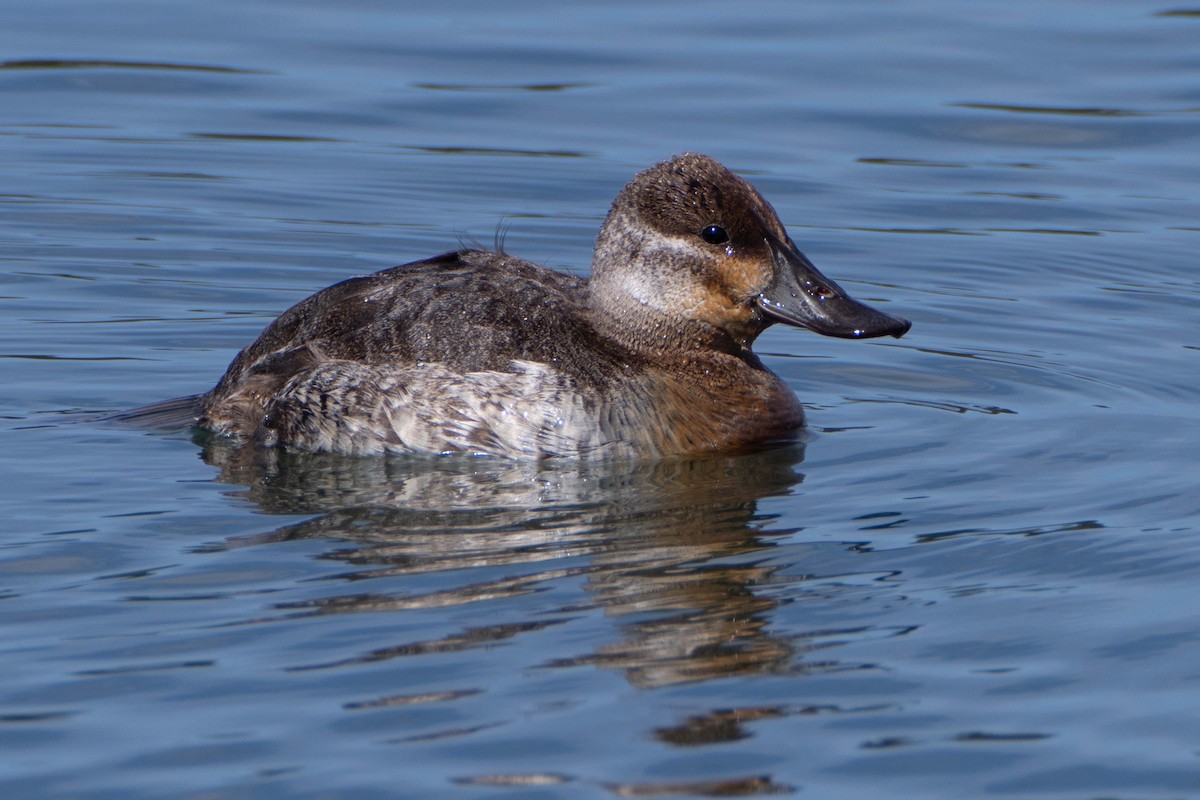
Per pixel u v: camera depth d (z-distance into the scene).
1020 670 7.54
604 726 6.95
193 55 19.27
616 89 18.45
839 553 8.97
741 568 8.73
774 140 17.39
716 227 10.81
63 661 7.51
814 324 10.75
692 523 9.45
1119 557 8.89
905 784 6.55
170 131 17.59
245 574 8.55
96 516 9.41
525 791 6.45
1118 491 9.97
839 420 11.62
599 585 8.45
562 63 19.11
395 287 11.11
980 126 17.80
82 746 6.77
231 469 10.33
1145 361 12.86
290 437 10.79
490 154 17.16
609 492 9.98
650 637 7.80
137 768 6.60
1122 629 7.96
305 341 10.99
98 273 14.59
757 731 6.94
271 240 15.45
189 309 13.89
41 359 12.54
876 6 20.92
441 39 19.80
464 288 11.00
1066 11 20.77
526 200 16.28
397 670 7.42
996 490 10.03
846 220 15.91
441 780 6.52
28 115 17.84
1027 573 8.70
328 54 19.38
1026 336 13.56
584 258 15.08
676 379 10.94
